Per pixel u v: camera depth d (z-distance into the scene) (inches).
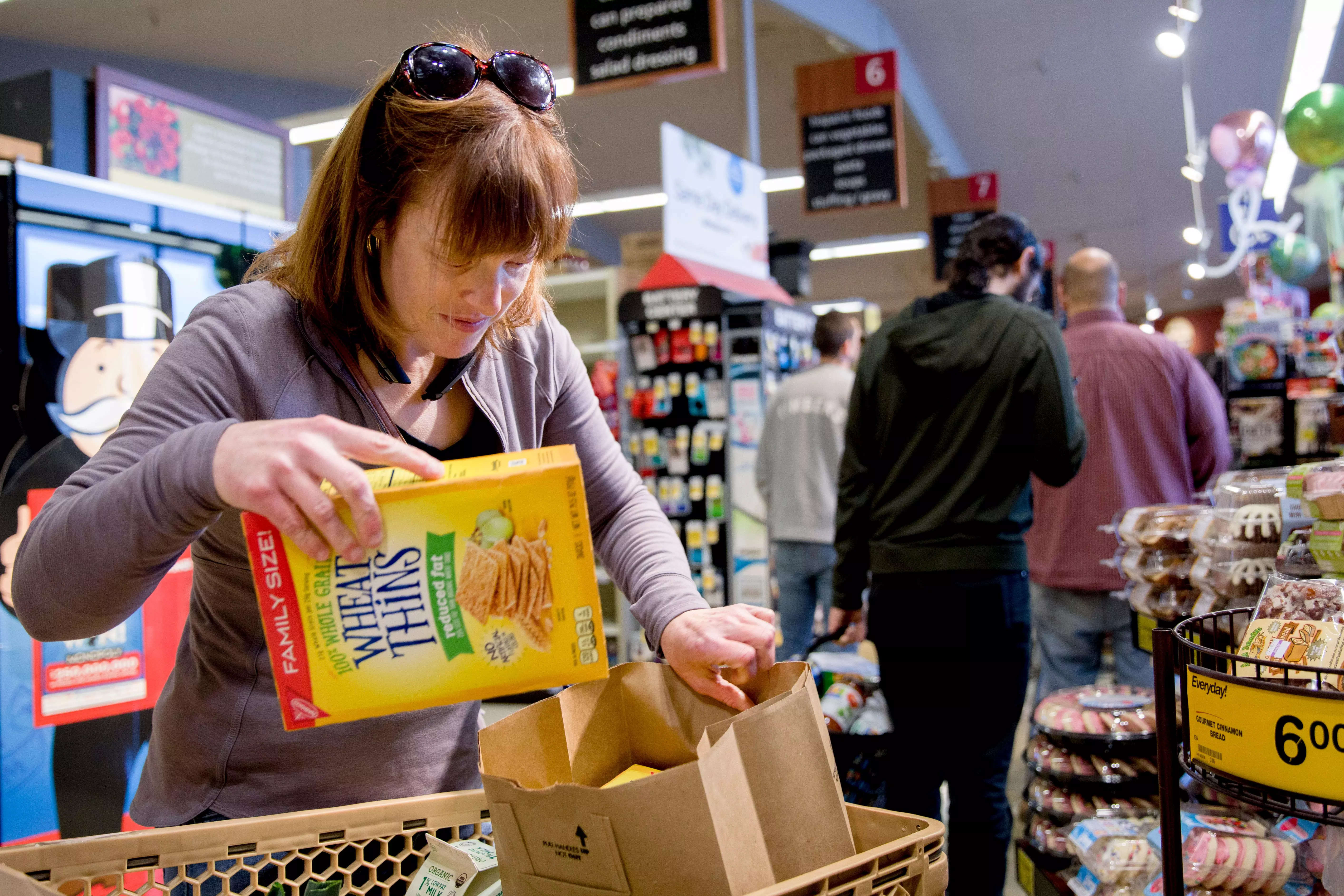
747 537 189.2
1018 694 83.6
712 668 36.6
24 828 92.8
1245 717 31.4
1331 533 38.9
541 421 45.7
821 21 279.3
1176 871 36.2
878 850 26.9
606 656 29.2
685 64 188.9
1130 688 81.0
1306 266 159.6
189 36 302.4
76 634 30.6
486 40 42.8
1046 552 113.3
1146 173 455.8
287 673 28.0
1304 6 154.0
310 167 174.6
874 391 90.6
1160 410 109.1
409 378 39.8
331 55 327.3
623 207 517.7
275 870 34.9
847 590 93.7
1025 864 78.2
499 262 33.5
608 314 212.1
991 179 390.0
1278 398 135.6
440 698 28.8
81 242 100.2
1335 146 90.5
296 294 38.2
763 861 27.7
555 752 34.2
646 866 25.7
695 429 193.5
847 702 82.3
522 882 28.1
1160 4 301.7
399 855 34.5
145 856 30.8
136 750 100.8
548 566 28.6
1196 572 51.5
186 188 124.4
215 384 34.6
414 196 32.9
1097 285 113.6
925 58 350.0
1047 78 362.0
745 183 209.2
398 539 27.9
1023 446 82.7
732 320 196.5
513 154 31.9
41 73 112.3
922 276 679.7
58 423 98.0
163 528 27.5
